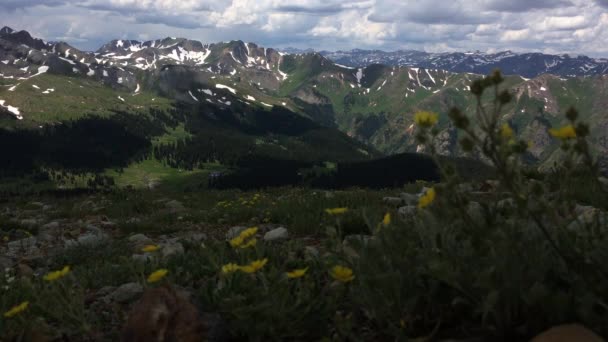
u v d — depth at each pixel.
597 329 2.23
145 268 5.79
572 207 2.48
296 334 3.03
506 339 2.49
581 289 2.39
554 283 2.59
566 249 2.49
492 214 2.67
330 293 3.37
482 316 2.58
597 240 2.61
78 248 9.52
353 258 3.15
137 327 3.04
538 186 2.31
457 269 2.63
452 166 2.44
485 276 2.44
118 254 8.83
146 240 10.62
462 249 2.79
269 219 11.70
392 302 2.85
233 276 3.44
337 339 2.88
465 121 2.02
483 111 2.00
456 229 2.93
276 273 3.21
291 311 2.97
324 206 11.62
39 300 3.74
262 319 2.98
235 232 9.77
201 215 13.82
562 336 2.13
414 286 2.90
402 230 3.19
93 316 4.11
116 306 4.67
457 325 2.82
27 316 4.10
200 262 5.46
